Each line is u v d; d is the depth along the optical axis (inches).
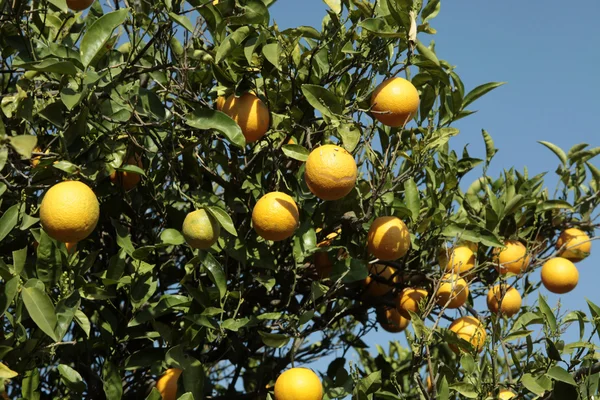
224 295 70.8
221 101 71.7
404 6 68.4
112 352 73.0
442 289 77.9
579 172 90.4
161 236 71.2
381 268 81.7
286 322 73.4
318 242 77.3
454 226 78.9
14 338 65.1
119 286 70.0
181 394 69.7
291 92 74.6
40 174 66.1
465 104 78.4
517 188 88.0
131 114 70.5
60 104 67.2
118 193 75.4
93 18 79.9
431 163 82.8
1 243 71.4
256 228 67.8
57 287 68.8
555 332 70.6
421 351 70.5
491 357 70.1
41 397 76.7
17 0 71.4
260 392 78.6
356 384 70.1
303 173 75.8
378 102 69.6
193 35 72.0
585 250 86.1
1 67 74.4
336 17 72.2
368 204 77.6
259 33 69.7
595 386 68.9
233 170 75.7
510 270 82.0
